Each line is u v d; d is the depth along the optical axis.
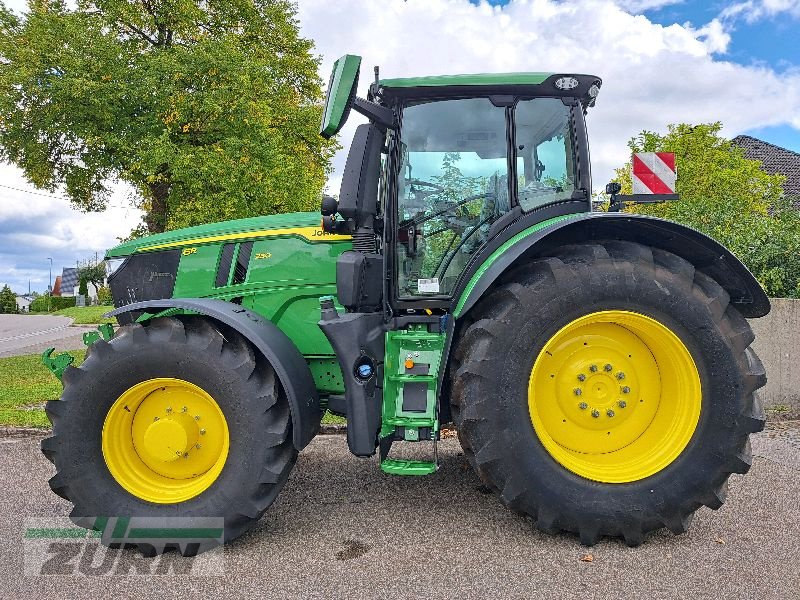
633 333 3.29
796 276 6.97
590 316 3.12
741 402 3.09
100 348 3.28
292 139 19.61
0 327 26.55
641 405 3.30
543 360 3.27
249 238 4.05
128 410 3.32
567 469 3.12
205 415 3.34
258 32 20.25
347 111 3.35
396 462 3.30
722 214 8.09
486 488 3.99
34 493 4.14
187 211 16.39
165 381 3.26
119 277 4.29
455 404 3.27
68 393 3.24
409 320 3.63
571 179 3.74
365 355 3.38
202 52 16.39
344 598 2.66
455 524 3.46
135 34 18.72
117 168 17.38
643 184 5.11
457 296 3.59
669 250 3.38
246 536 3.36
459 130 3.71
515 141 3.69
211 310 3.32
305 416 3.32
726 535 3.26
